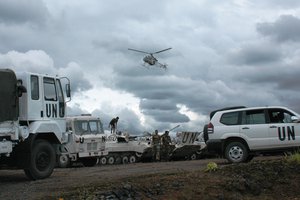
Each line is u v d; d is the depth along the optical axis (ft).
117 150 78.84
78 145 69.10
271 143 49.32
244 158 49.93
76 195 29.07
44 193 30.99
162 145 82.79
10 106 39.65
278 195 32.83
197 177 33.58
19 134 40.32
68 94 45.85
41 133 43.19
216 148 50.96
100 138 72.74
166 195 29.58
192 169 42.16
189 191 30.45
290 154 42.60
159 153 82.23
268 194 32.83
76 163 72.28
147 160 84.43
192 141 88.48
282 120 49.75
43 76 43.88
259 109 50.44
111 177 37.83
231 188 31.83
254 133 49.78
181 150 85.15
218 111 52.06
